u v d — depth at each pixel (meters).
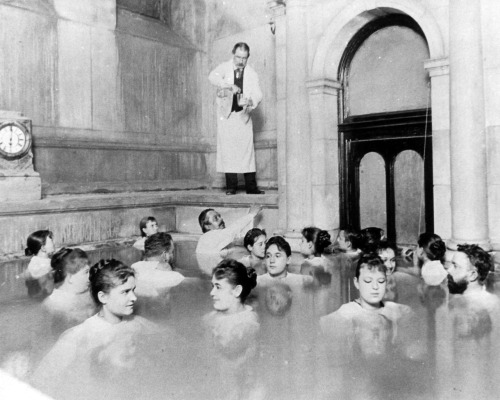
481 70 5.63
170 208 9.06
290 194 7.45
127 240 8.05
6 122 7.30
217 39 11.29
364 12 6.90
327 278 4.81
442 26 6.09
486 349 2.78
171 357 2.71
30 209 7.01
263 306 3.78
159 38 10.77
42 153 8.80
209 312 3.63
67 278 4.31
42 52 8.83
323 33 7.27
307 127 7.40
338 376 2.42
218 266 3.63
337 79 7.58
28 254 6.28
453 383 2.32
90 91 9.53
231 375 2.46
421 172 6.89
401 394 2.21
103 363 2.64
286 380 2.38
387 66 7.27
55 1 9.09
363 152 7.52
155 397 2.23
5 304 4.00
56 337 3.13
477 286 4.08
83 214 7.71
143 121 10.46
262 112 10.17
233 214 8.38
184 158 11.25
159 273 5.04
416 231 6.96
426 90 6.87
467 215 5.63
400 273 4.97
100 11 9.70
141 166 10.41
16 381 2.44
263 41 10.17
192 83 11.46
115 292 3.29
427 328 3.17
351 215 7.70
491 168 5.71
